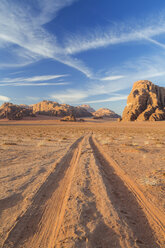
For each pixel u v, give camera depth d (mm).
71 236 2607
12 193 4445
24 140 19391
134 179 5637
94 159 8680
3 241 2594
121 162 8227
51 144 15820
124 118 125438
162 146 13352
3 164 7836
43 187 4906
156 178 5660
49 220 3207
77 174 6027
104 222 3006
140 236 2678
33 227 2988
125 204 3871
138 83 143375
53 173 6324
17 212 3500
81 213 3303
